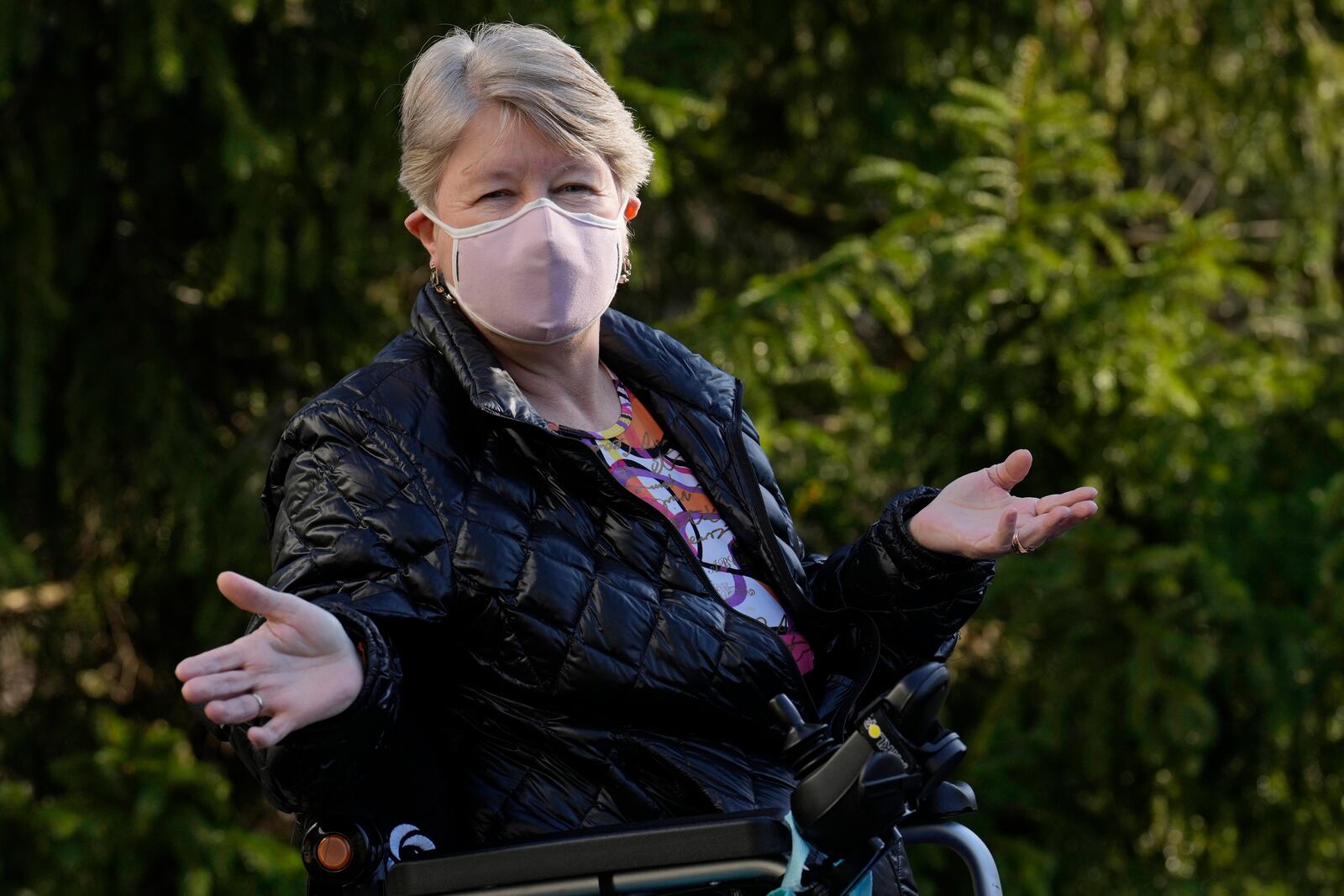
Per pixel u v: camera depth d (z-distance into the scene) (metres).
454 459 2.79
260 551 8.91
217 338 9.46
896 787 2.46
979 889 2.85
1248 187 12.77
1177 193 13.86
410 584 2.64
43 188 8.41
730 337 8.88
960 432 9.59
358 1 8.54
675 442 3.21
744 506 3.14
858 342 9.58
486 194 2.96
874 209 12.05
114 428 8.88
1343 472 9.79
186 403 9.05
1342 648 9.24
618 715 2.79
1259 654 9.10
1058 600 9.11
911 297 9.66
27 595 9.55
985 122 9.57
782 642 2.91
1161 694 8.91
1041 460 9.73
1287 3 11.18
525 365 3.10
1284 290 11.60
